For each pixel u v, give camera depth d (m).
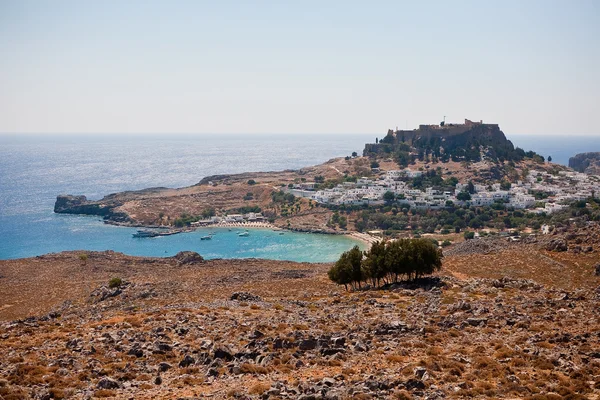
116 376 33.59
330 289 91.94
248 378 32.97
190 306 62.78
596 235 110.12
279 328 46.09
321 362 35.78
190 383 32.28
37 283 132.50
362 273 85.44
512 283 68.44
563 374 31.53
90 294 107.06
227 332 45.28
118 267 159.12
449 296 60.78
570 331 41.19
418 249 82.00
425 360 34.91
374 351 38.22
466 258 113.31
